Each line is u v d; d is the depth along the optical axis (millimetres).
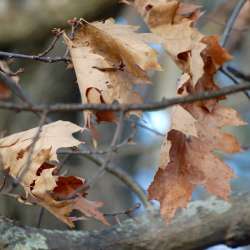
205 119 2012
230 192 1996
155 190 2004
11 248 1991
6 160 1992
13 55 1989
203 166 2002
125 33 2014
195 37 2004
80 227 2568
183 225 2047
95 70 2004
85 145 2322
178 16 2035
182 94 1992
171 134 2006
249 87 1761
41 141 1992
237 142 2006
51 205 1971
